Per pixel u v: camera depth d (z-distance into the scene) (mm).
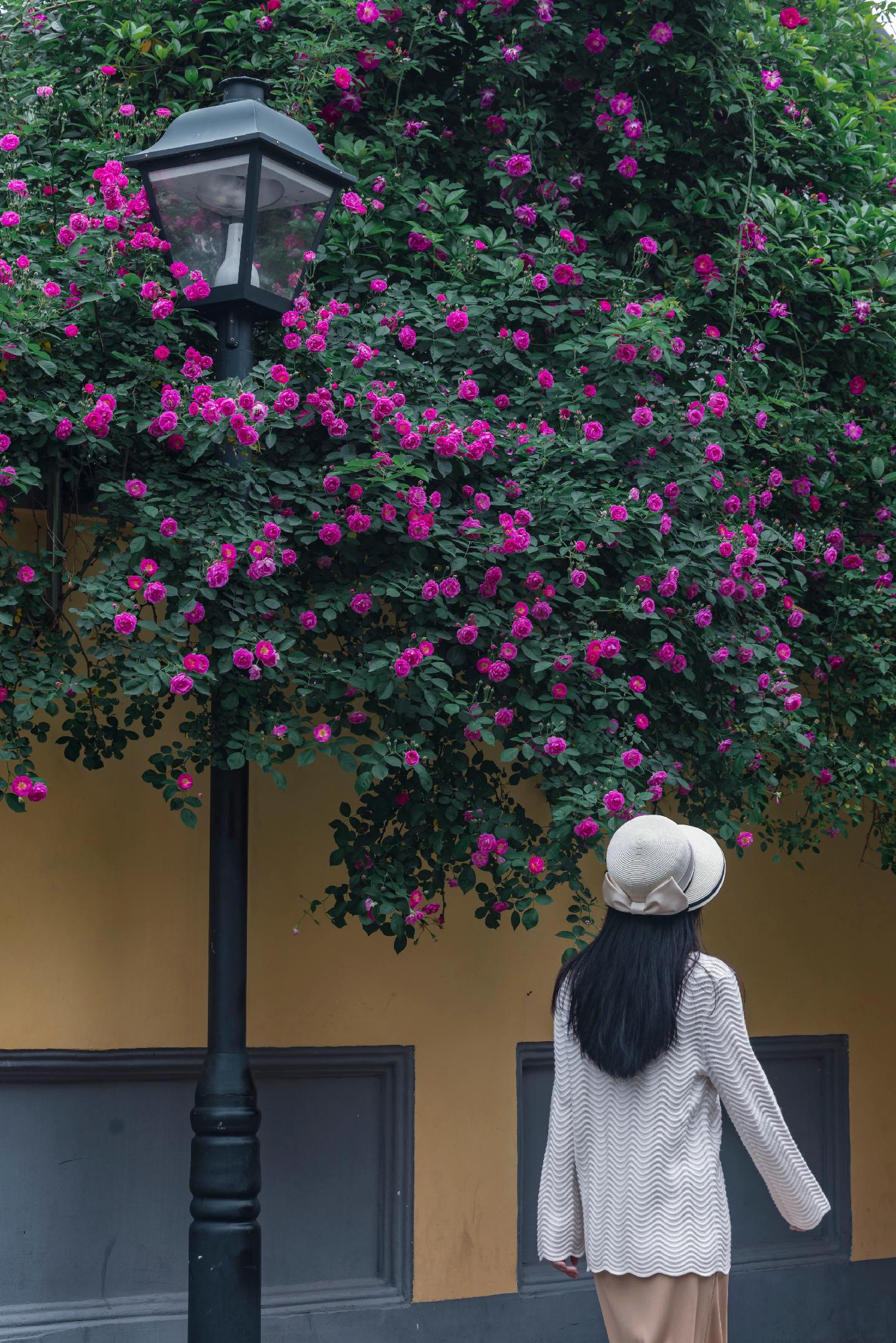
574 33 4945
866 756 5090
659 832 2740
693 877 2756
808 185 5438
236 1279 3504
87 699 4133
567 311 4660
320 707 4121
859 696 5090
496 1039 5137
